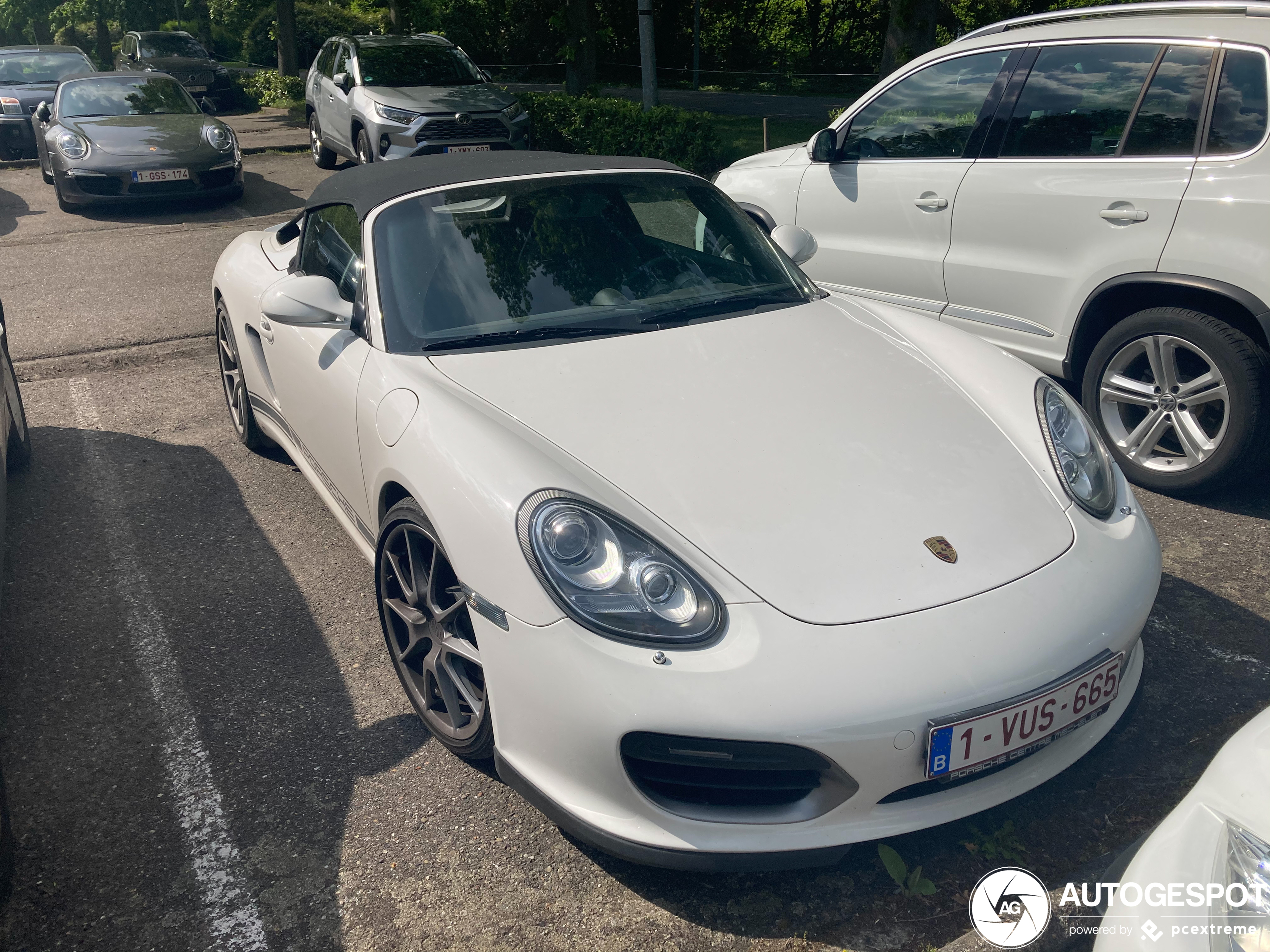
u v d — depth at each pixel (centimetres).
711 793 204
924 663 192
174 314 678
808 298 328
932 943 200
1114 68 395
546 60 3512
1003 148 430
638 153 1126
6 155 1424
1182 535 359
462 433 234
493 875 220
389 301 290
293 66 2277
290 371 345
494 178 329
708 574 202
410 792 246
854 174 495
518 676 208
